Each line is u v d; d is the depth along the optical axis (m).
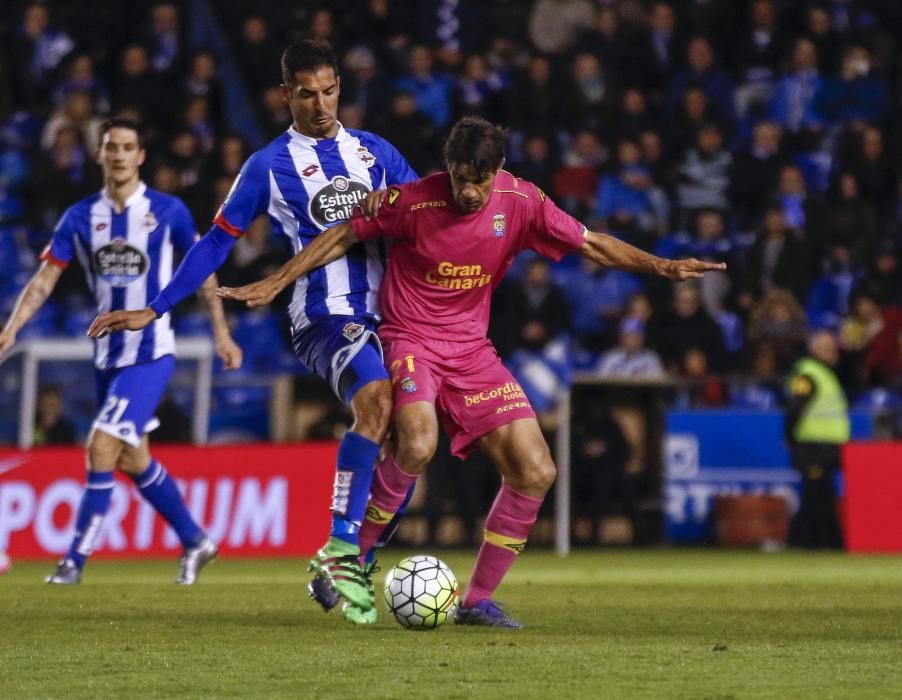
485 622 21.52
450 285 21.64
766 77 66.88
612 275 57.31
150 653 17.86
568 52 65.62
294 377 49.66
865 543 49.41
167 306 22.38
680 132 63.44
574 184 60.12
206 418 48.09
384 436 21.39
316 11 65.81
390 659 17.16
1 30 63.75
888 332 54.78
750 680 15.44
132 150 30.69
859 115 65.81
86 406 48.47
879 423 52.75
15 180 60.56
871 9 68.94
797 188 61.97
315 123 22.94
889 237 62.41
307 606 25.36
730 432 51.50
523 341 50.94
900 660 17.27
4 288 57.34
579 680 15.41
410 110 59.25
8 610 24.44
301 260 21.69
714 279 58.53
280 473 45.44
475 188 20.41
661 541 51.50
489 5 68.00
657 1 68.81
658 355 54.47
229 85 64.69
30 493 44.78
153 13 63.44
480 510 48.66
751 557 46.31
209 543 32.91
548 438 50.44
